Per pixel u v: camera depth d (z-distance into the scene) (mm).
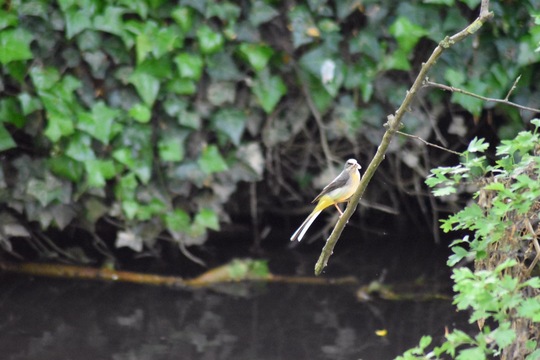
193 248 12867
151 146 11266
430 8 10961
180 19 10742
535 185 5828
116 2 10648
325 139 11719
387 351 9594
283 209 13398
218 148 11656
